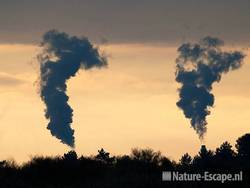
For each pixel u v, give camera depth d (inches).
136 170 7199.8
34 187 7052.2
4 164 7386.8
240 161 7357.3
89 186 6909.5
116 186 6678.2
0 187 6806.1
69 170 7303.2
